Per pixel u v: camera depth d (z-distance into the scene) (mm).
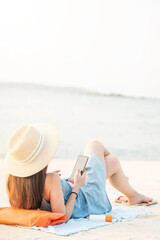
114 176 3926
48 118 41031
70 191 3311
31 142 2953
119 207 3996
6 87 55031
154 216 3580
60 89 57031
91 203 3424
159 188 5688
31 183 3021
